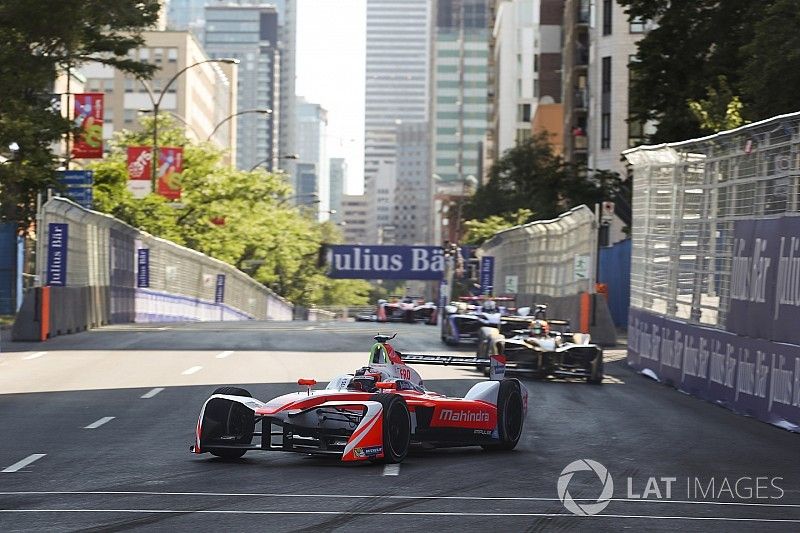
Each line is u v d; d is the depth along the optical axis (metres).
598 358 23.72
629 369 28.00
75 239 39.12
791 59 30.77
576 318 36.97
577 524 9.17
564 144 112.50
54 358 27.36
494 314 34.69
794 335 17.17
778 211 18.44
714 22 39.97
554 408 18.92
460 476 11.80
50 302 34.78
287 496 10.37
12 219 47.06
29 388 20.80
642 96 42.34
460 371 25.70
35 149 39.28
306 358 28.03
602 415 18.09
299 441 12.36
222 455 12.84
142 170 50.94
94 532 8.62
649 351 26.11
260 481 11.29
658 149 25.00
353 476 11.67
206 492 10.57
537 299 46.06
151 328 42.56
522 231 50.19
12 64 36.53
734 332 19.88
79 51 42.41
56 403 18.52
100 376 23.06
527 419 17.34
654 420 17.62
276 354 29.22
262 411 12.13
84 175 45.78
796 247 17.33
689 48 40.75
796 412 16.81
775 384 17.75
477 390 13.92
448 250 44.81
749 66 32.09
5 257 55.03
